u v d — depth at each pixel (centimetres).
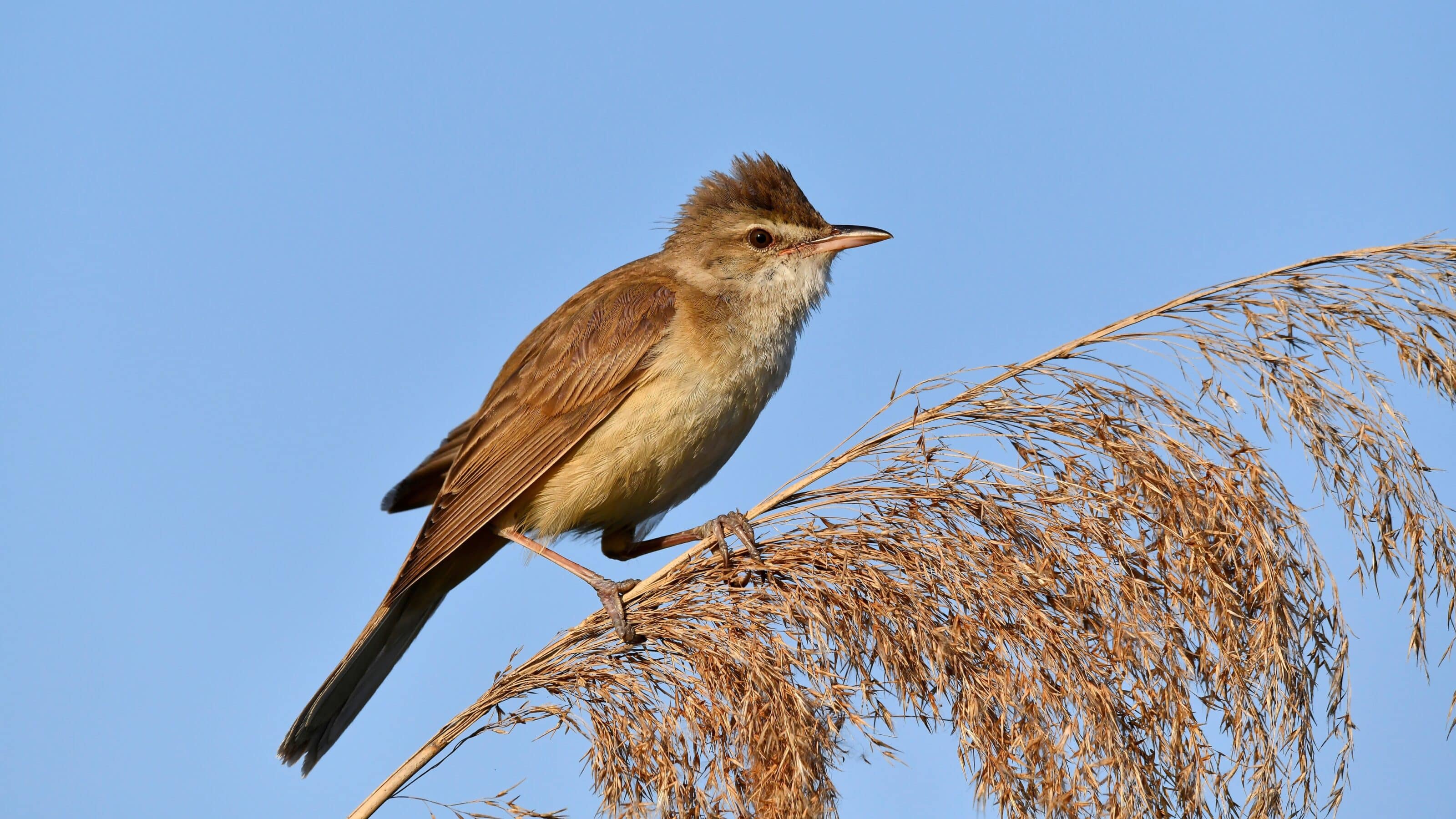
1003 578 698
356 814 743
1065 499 715
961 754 677
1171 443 716
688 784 701
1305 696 668
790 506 801
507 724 754
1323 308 723
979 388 772
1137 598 678
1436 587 687
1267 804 655
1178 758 656
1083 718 661
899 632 697
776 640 720
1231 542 680
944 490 742
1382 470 698
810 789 678
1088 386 749
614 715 732
